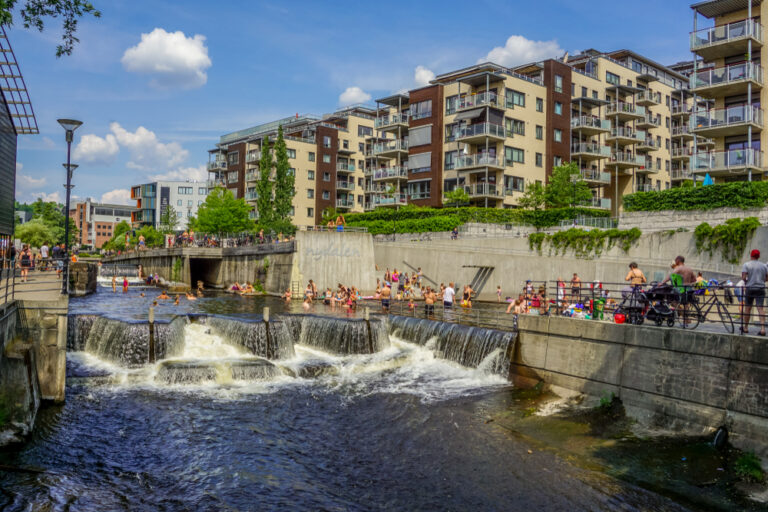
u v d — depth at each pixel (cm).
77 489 1098
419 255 4088
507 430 1418
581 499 1050
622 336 1510
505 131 5022
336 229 4566
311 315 2442
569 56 6494
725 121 3195
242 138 10250
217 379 1842
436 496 1074
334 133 7788
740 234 2570
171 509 1024
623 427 1405
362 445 1334
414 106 5819
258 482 1136
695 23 3341
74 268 4278
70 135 2094
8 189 2325
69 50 1367
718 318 1948
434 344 2219
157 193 12769
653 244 2959
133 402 1622
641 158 5878
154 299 3850
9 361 1386
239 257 4919
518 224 4669
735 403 1227
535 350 1800
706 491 1066
